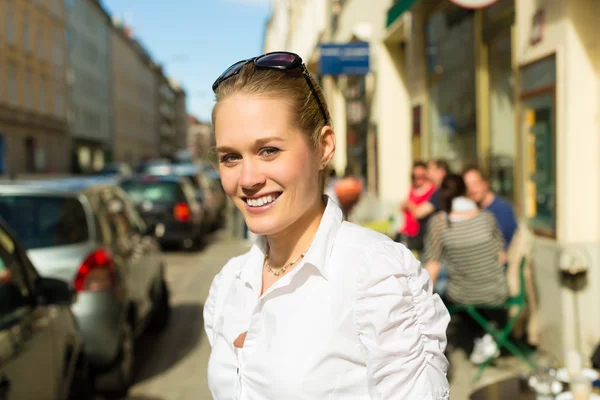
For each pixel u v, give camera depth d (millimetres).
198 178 17250
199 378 5152
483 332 5895
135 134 79438
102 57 62688
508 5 6141
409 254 1282
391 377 1188
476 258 4719
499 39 6492
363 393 1208
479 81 7043
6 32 38375
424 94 9430
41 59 44625
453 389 4613
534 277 5246
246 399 1284
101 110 62219
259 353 1268
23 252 3484
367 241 1274
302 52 26391
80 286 4316
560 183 4707
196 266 10922
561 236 4723
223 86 1320
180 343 6230
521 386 2842
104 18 63281
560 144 4672
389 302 1192
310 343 1214
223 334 1410
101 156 61656
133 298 5047
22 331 2982
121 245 5211
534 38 5082
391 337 1190
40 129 44562
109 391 4648
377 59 11859
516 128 5484
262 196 1287
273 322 1262
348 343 1209
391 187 11453
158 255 6621
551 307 4957
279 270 1371
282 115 1269
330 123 1379
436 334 1242
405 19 10180
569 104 4586
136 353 5891
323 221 1294
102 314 4340
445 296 5398
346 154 17719
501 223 5383
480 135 7051
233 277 1503
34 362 3004
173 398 4691
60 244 4457
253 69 1305
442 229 4797
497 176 6691
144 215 12344
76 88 53562
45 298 3428
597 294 4664
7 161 38625
